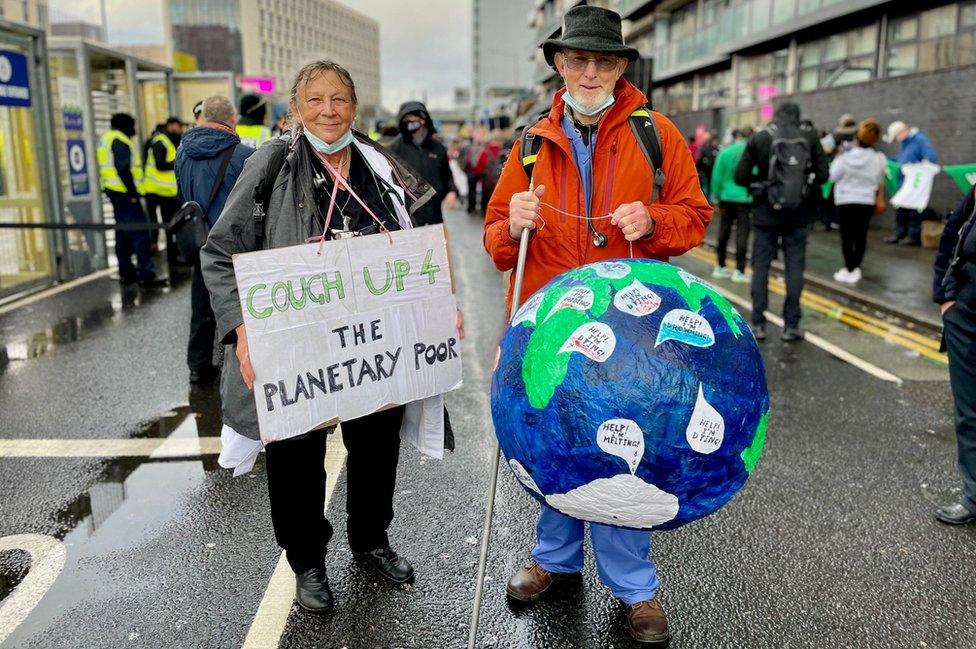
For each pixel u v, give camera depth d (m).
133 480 3.77
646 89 10.86
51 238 8.88
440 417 2.73
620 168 2.41
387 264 2.48
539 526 2.74
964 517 3.33
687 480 1.91
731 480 1.97
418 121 6.56
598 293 1.99
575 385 1.89
